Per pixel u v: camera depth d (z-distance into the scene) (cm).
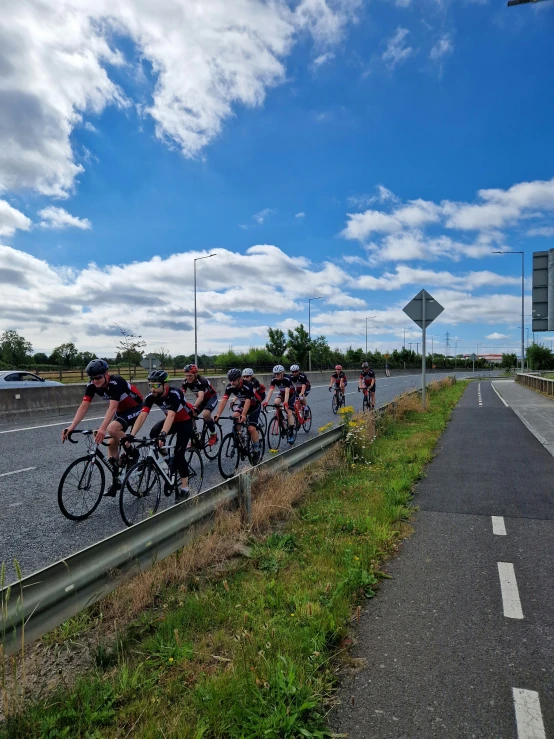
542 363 8088
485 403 2142
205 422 859
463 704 256
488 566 430
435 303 1641
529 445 1038
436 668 287
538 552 460
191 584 389
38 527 533
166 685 271
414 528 532
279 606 354
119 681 271
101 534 514
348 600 361
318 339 6531
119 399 606
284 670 276
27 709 249
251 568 425
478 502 624
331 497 628
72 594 298
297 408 1142
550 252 1920
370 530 508
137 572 361
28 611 264
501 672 282
